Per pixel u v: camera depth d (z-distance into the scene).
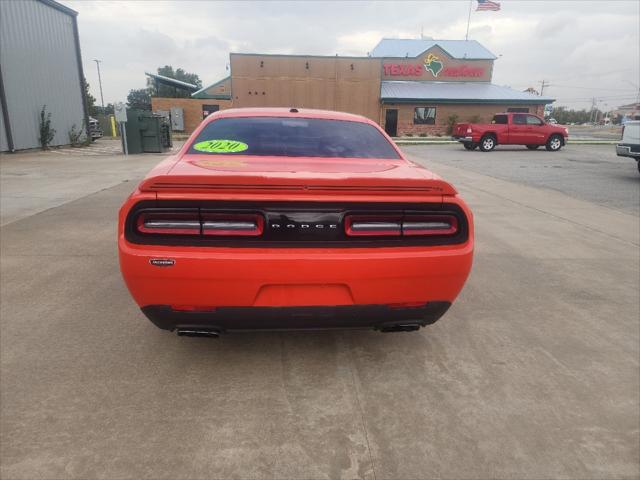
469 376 2.62
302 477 1.87
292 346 2.92
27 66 17.64
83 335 2.99
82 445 2.00
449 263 2.29
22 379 2.48
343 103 34.06
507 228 6.19
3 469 1.86
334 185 2.14
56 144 19.75
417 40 38.78
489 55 37.53
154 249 2.12
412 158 17.31
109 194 8.28
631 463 1.98
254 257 2.12
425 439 2.10
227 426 2.15
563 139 21.88
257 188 2.12
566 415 2.29
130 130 17.45
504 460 1.98
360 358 2.79
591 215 7.09
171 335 3.02
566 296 3.85
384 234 2.22
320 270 2.16
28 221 6.11
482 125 21.03
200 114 36.44
